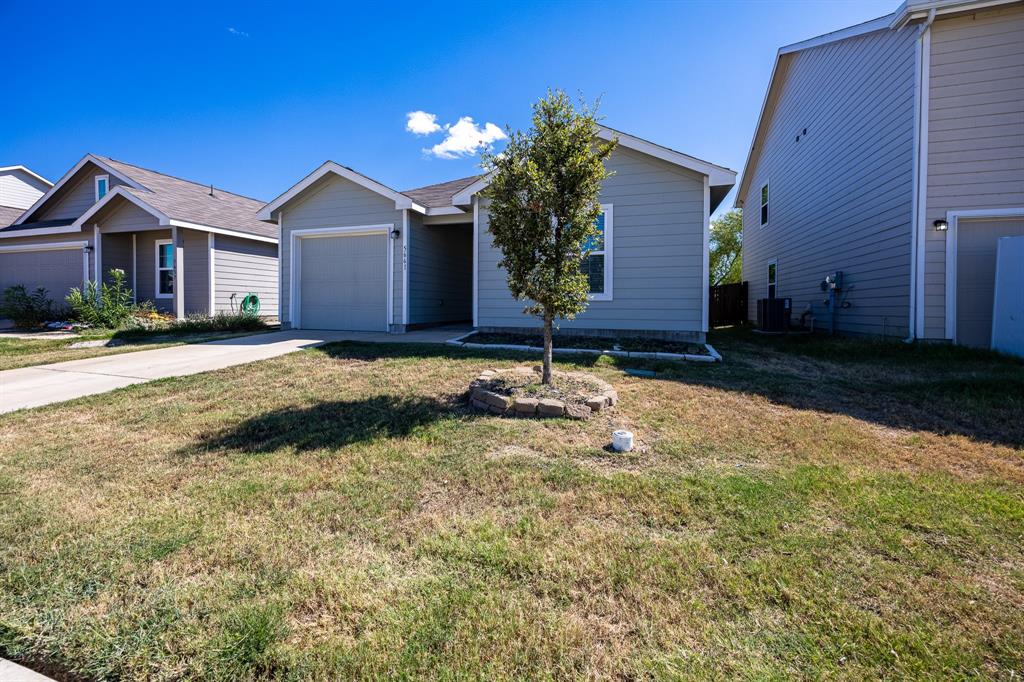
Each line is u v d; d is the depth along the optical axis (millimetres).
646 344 7973
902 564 2035
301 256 11352
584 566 2006
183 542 2203
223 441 3594
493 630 1653
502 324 9578
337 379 5543
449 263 12750
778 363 7062
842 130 10812
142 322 11227
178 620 1708
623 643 1597
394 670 1488
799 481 2834
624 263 8781
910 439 3654
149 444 3539
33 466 3135
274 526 2355
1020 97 7609
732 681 1434
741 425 3959
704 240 8414
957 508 2521
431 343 8227
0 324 13117
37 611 1761
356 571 1983
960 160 7855
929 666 1489
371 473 2975
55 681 1504
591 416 4117
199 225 12172
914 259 8094
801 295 13344
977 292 7938
